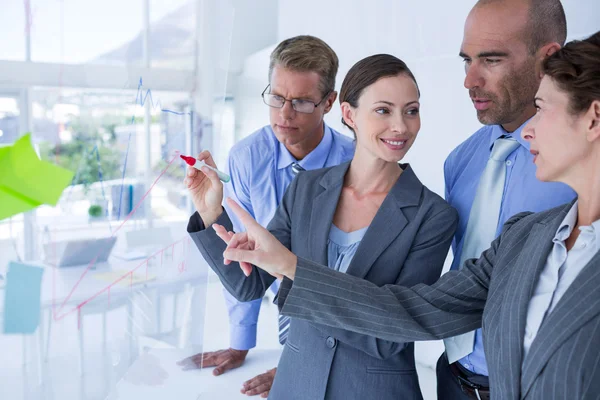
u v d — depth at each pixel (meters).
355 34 2.21
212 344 2.23
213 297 2.73
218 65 0.86
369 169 0.99
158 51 0.79
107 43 0.73
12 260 0.67
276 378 1.02
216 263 0.93
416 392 0.96
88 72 0.71
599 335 0.60
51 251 0.70
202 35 0.84
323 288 0.82
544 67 0.67
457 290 0.86
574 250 0.69
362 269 0.93
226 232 0.88
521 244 0.77
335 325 0.84
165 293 0.85
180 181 0.86
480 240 1.04
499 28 0.97
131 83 0.76
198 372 0.91
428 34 1.84
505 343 0.70
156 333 0.84
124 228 0.78
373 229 0.94
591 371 0.60
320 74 1.35
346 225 0.99
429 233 0.95
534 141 0.70
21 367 0.68
